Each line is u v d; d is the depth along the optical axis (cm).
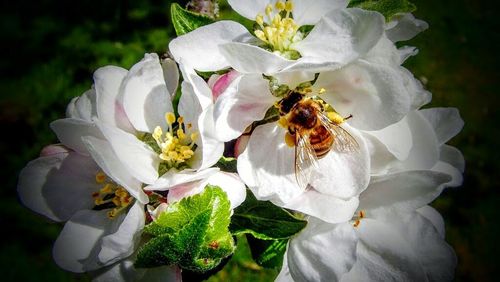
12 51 24
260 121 8
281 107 8
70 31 25
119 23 25
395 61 7
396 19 8
